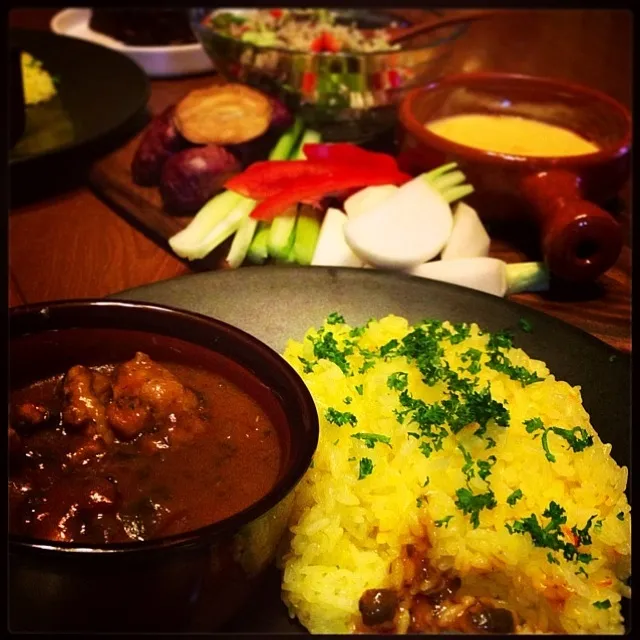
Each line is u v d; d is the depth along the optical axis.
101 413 0.31
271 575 0.32
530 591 0.31
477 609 0.31
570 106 0.59
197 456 0.31
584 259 0.46
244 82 0.65
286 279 0.43
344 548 0.32
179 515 0.28
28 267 0.49
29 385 0.33
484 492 0.32
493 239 0.53
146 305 0.34
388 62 0.61
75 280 0.48
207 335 0.33
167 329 0.34
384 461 0.33
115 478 0.30
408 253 0.47
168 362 0.34
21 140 0.59
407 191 0.50
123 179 0.57
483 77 0.60
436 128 0.60
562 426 0.35
